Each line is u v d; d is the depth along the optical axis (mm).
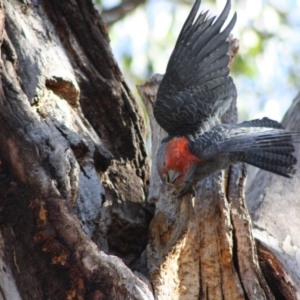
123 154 11789
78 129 10633
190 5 22391
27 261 8602
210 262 9703
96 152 10578
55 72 10812
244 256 9797
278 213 11273
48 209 8641
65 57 11609
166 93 10766
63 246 8477
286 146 10328
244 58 22328
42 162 9164
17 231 8680
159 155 10250
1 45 10320
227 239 9734
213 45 10492
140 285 8227
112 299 8156
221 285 9664
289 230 11000
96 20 12445
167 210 9773
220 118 11148
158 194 10492
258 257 10172
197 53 10617
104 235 9836
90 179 9977
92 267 8312
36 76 10555
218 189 9938
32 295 8570
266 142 9383
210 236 9758
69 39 12023
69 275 8367
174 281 9461
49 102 10508
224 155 10000
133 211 10367
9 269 8758
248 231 9875
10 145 9086
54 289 8414
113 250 9977
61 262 8422
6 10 11070
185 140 10070
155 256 9461
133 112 12133
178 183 9812
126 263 9797
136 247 10141
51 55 11203
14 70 10359
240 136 9625
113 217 10148
